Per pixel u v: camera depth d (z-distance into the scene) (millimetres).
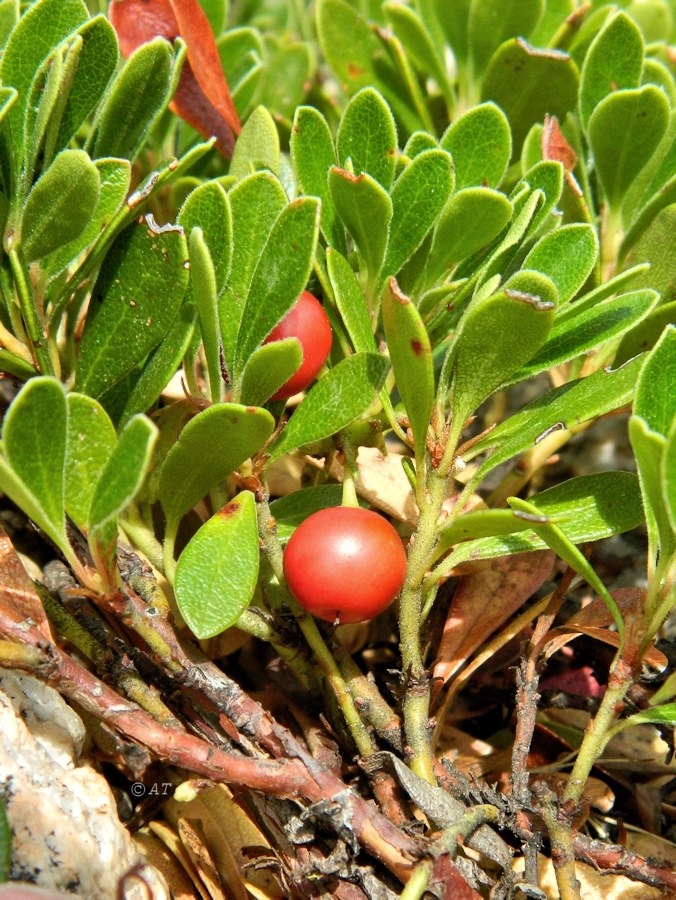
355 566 92
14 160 96
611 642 103
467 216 99
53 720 98
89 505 93
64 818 91
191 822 104
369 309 108
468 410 97
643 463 87
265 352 92
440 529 97
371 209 99
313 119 107
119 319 100
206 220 96
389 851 93
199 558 91
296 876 97
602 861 99
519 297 88
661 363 92
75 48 97
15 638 91
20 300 99
